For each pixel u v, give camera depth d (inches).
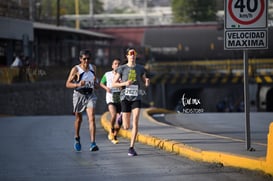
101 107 3946.9
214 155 993.5
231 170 920.9
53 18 6156.5
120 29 6112.2
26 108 3024.1
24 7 3897.6
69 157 1115.3
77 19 6924.2
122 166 992.9
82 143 1348.4
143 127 1555.1
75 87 1159.6
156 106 4431.6
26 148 1273.4
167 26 5738.2
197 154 1040.2
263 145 1114.7
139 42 6058.1
